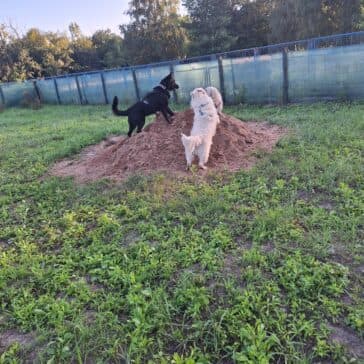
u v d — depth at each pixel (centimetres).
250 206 378
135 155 543
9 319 247
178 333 215
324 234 300
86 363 205
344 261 271
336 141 536
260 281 254
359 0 2025
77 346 211
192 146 473
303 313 221
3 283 285
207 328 216
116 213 401
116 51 3784
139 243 324
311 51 934
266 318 217
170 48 3238
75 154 686
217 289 254
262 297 238
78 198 463
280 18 2344
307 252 285
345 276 250
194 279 263
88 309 249
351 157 469
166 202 410
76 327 226
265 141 600
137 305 241
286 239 304
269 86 1048
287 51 972
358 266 265
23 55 2967
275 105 1023
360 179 404
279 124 729
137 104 605
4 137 954
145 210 391
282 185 412
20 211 442
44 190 501
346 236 296
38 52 3297
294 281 250
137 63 3384
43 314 245
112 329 225
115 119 1098
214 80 1173
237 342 203
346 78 905
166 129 587
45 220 409
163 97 609
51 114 1455
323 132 591
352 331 207
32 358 213
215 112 514
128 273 279
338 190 384
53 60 3288
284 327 211
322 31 2184
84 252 322
